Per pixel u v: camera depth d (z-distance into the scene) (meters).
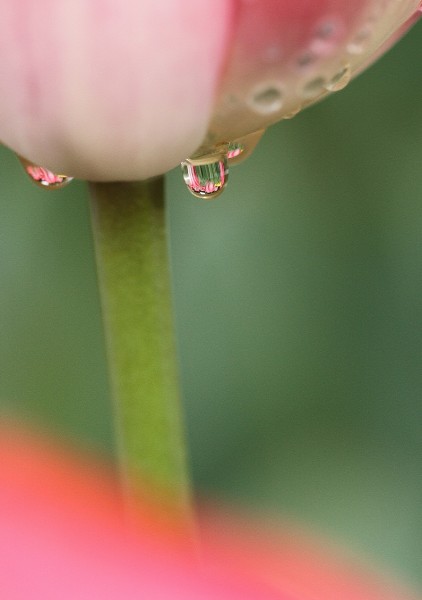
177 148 0.20
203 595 0.08
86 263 0.37
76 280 0.37
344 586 0.11
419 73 0.35
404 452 0.38
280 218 0.37
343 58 0.20
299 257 0.38
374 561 0.36
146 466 0.22
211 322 0.38
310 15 0.20
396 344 0.38
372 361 0.39
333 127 0.36
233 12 0.20
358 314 0.38
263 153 0.36
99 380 0.38
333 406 0.39
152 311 0.22
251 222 0.37
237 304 0.38
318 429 0.39
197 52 0.20
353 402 0.39
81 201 0.37
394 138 0.36
